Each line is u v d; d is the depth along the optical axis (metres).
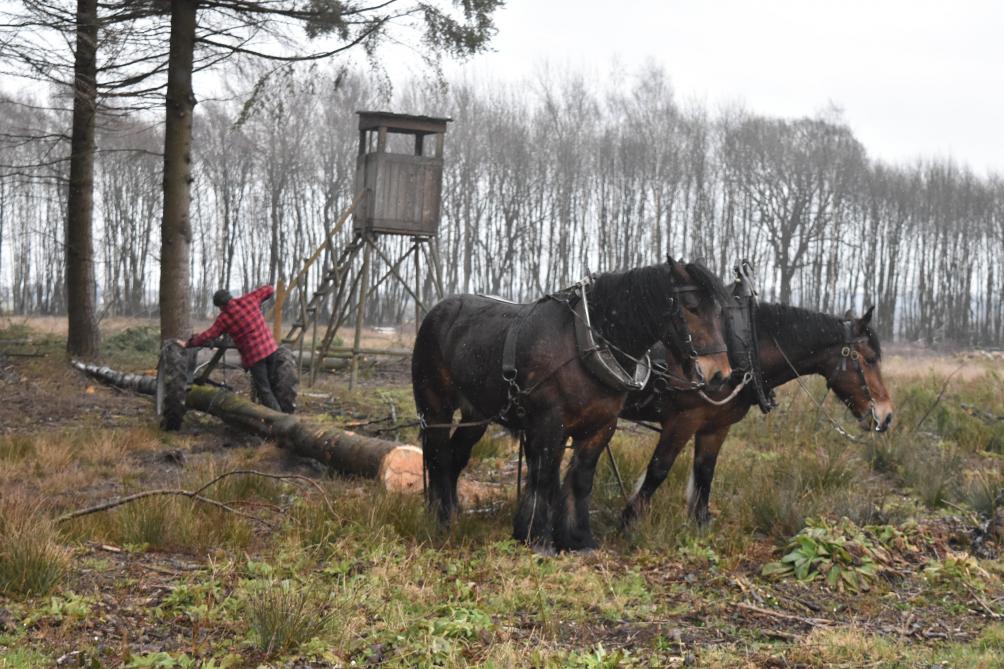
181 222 14.59
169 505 7.25
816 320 8.56
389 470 8.73
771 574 7.00
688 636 5.72
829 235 73.50
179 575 6.15
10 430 11.22
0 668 4.51
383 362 19.62
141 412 12.70
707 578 6.86
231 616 5.47
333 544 6.93
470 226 62.94
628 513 8.07
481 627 5.55
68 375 14.82
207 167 59.59
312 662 4.98
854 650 5.49
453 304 8.24
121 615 5.39
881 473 11.12
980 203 75.94
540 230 61.59
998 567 7.39
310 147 58.78
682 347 6.89
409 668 4.95
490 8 14.22
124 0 15.15
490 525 7.83
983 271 82.38
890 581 7.00
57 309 58.66
